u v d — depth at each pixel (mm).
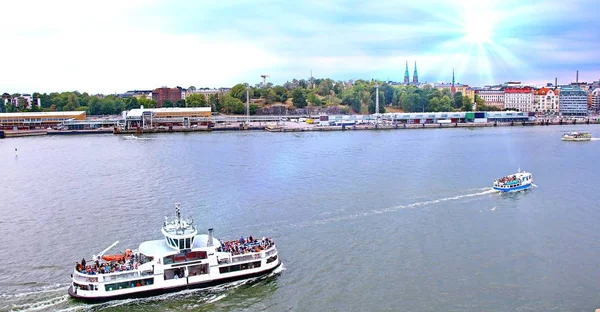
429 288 92688
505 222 129500
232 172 197375
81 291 89562
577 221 130625
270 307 87438
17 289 93688
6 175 198375
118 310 87500
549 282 95062
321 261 104312
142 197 156125
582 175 192750
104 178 188000
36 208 146000
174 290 93188
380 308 86188
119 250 111062
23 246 114312
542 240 116250
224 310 86875
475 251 109500
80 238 119000
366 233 120500
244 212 137875
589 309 85688
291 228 124312
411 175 189375
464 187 167750
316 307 86938
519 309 85500
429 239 116500
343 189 164375
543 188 168750
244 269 97125
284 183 174875
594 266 102000
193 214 136625
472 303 87375
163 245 97562
